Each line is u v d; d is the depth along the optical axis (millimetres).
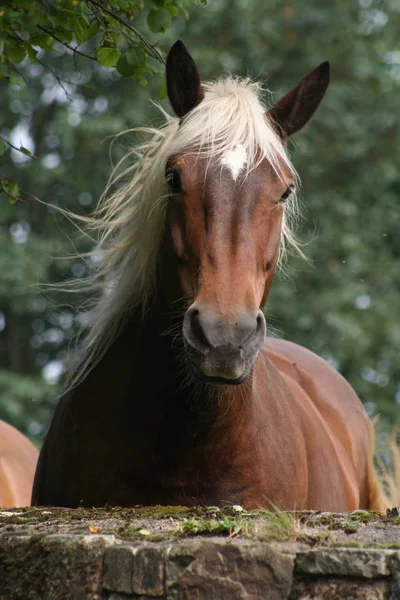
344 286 22969
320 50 24109
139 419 6734
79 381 7219
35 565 5000
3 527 5461
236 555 4551
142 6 7977
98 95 23969
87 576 4852
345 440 9156
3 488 9953
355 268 23250
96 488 6883
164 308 6723
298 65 23938
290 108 7219
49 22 7902
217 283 5988
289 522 4781
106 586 4805
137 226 6945
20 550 5062
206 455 6676
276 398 7473
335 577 4379
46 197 25438
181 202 6391
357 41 24312
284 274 7598
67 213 7562
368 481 9523
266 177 6363
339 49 24203
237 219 6199
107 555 4824
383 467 9859
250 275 6066
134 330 6938
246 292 5953
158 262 6785
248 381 6758
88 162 23781
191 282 6281
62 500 7121
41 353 26391
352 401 9750
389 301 23438
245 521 5117
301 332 22828
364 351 22969
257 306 5988
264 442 6949
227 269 6039
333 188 24719
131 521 5477
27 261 22156
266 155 6414
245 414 6754
